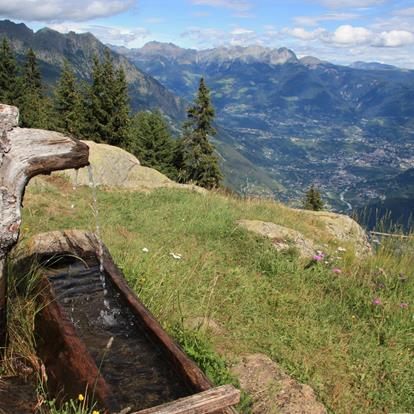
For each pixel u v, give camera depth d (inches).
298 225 468.1
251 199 568.4
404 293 283.1
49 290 169.9
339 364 207.0
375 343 227.6
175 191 526.3
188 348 178.7
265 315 244.7
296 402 163.5
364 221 395.9
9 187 132.5
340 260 339.3
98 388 124.8
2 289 140.1
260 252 335.3
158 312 199.0
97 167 580.7
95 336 157.9
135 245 308.7
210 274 286.2
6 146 131.4
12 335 152.6
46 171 139.2
